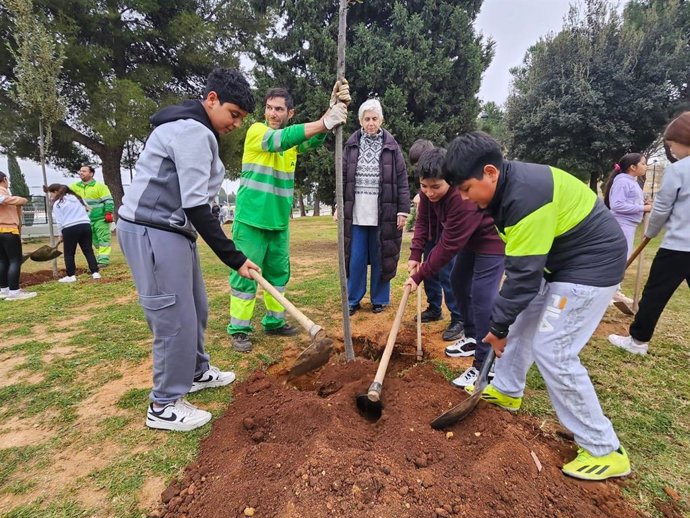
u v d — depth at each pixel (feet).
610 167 51.03
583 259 6.86
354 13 31.89
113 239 48.01
